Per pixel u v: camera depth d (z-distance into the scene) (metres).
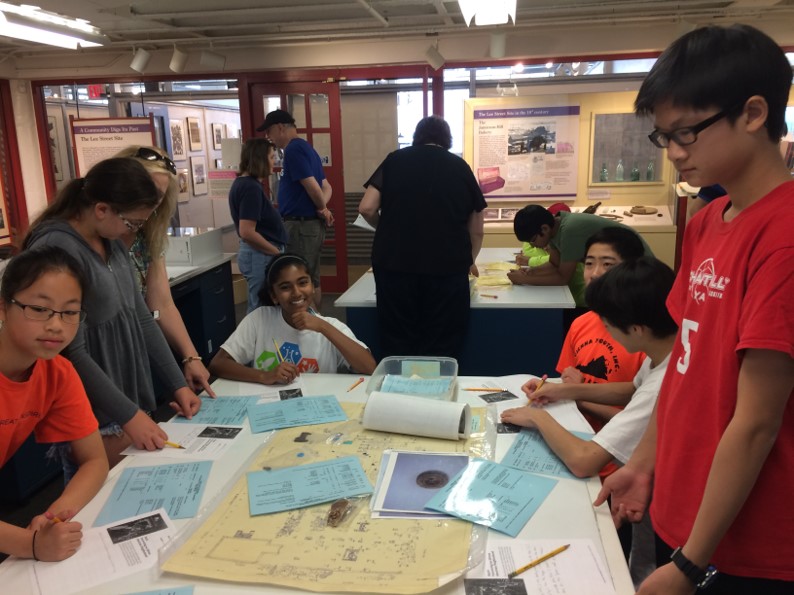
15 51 5.51
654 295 1.32
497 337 2.92
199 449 1.43
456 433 1.40
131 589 0.95
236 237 6.84
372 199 2.80
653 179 5.46
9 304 1.17
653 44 4.95
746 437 0.83
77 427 1.33
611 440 1.27
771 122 0.83
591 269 2.09
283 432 1.50
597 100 5.33
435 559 0.99
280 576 0.96
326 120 5.77
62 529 1.06
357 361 2.02
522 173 5.54
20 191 5.89
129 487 1.26
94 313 1.62
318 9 4.36
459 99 5.95
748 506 0.92
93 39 4.81
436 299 2.76
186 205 7.04
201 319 3.91
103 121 5.57
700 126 0.83
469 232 2.87
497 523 1.08
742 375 0.85
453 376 1.72
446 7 4.50
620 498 1.17
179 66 5.19
